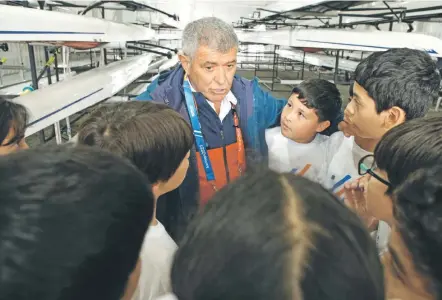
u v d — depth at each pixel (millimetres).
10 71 4445
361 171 835
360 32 2330
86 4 3094
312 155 1111
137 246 313
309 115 1054
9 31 1150
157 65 5180
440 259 311
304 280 215
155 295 523
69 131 3248
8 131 805
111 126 596
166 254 568
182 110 1054
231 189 275
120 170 313
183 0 5363
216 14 9398
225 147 1092
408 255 341
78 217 262
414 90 722
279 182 272
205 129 1079
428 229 312
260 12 6727
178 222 918
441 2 2680
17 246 242
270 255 222
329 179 1008
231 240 235
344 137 1012
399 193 363
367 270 235
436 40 1861
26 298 240
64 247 251
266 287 218
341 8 3502
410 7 2979
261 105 1188
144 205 319
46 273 244
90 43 2166
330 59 6984
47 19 1389
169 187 713
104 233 271
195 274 242
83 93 2049
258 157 1092
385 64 725
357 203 737
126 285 313
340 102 1091
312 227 232
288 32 3553
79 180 279
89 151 325
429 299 342
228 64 988
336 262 222
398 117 748
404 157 422
